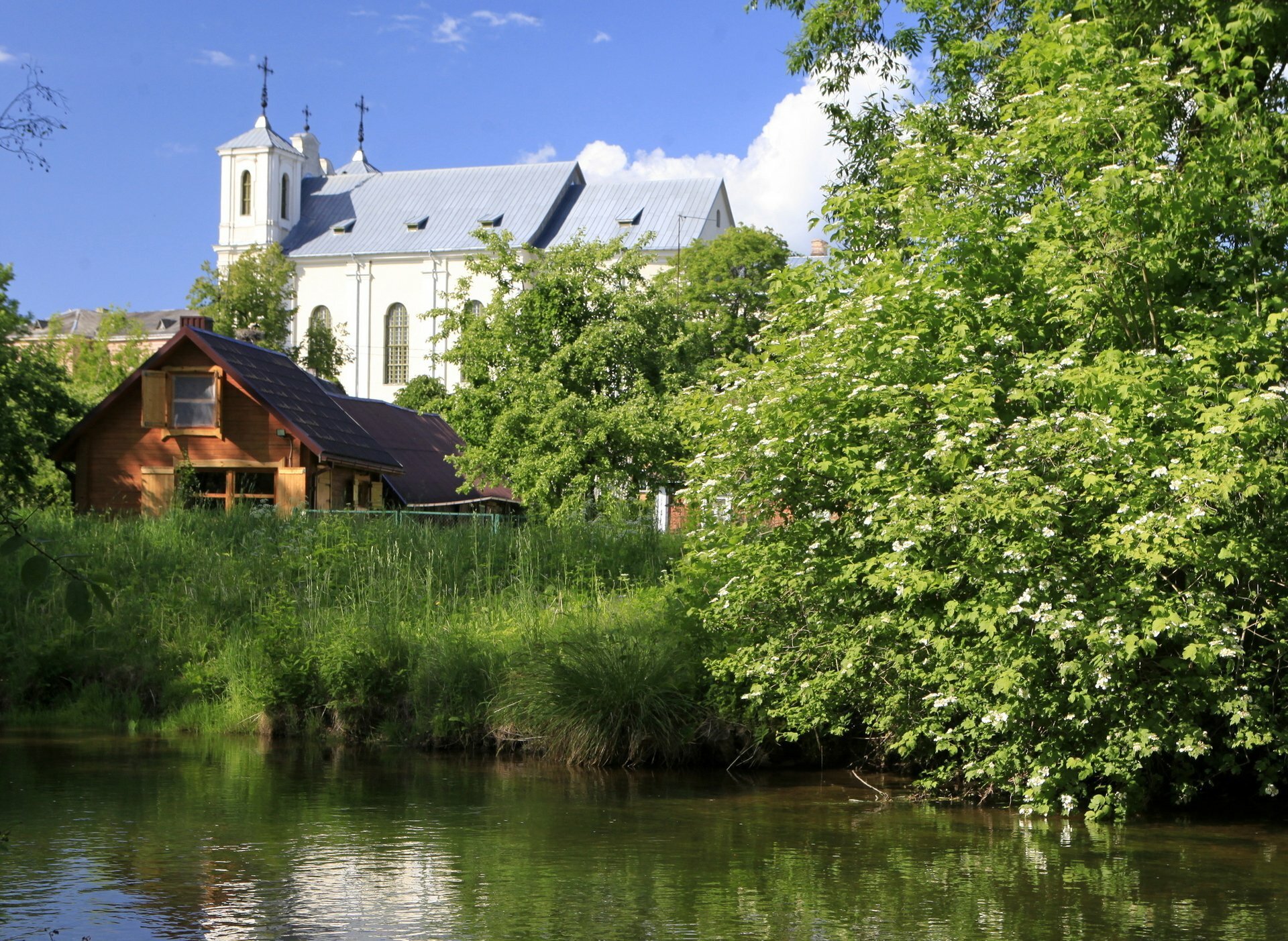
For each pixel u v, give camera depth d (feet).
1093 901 23.24
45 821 29.86
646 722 40.55
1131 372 28.94
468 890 23.66
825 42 56.44
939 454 28.81
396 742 44.73
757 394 34.19
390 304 265.95
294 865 25.62
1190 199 30.94
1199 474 26.18
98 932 20.52
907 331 32.68
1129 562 29.19
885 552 31.73
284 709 46.85
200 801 32.83
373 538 62.49
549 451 88.07
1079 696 29.50
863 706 36.11
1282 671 30.73
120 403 94.79
